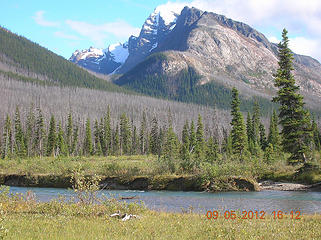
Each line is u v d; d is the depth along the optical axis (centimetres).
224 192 3350
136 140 12081
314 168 3741
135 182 3862
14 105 15262
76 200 2261
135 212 1848
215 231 1312
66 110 15700
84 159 6756
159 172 3997
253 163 4241
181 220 1608
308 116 4016
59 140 9994
